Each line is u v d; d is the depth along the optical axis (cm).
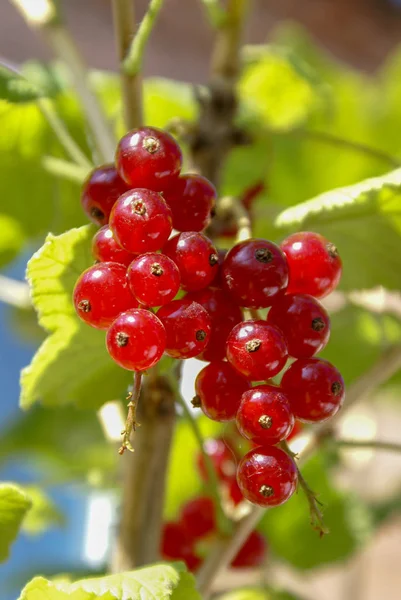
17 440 42
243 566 32
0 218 34
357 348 38
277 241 31
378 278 31
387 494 44
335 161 43
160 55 58
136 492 28
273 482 24
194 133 31
